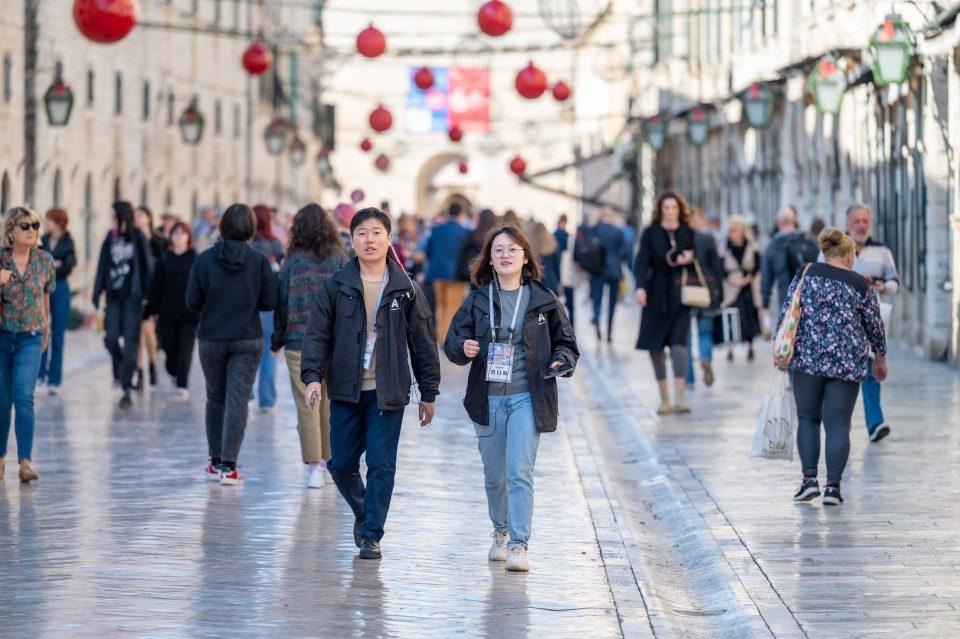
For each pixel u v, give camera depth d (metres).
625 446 34.12
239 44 111.50
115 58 81.06
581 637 17.11
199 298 27.16
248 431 34.47
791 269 43.38
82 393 42.69
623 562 21.00
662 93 101.75
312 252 27.41
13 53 64.75
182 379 41.25
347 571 20.20
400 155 184.62
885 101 54.47
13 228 26.59
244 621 17.44
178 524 23.23
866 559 20.83
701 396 41.25
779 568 20.42
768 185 75.31
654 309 37.41
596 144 147.00
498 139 182.25
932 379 43.16
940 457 29.28
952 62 45.94
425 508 24.98
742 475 28.09
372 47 37.72
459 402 41.59
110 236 39.22
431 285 58.22
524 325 20.33
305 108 151.50
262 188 124.06
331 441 21.25
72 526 22.97
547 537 22.78
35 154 67.00
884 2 51.56
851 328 24.84
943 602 18.45
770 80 60.72
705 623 18.77
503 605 18.52
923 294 50.91
